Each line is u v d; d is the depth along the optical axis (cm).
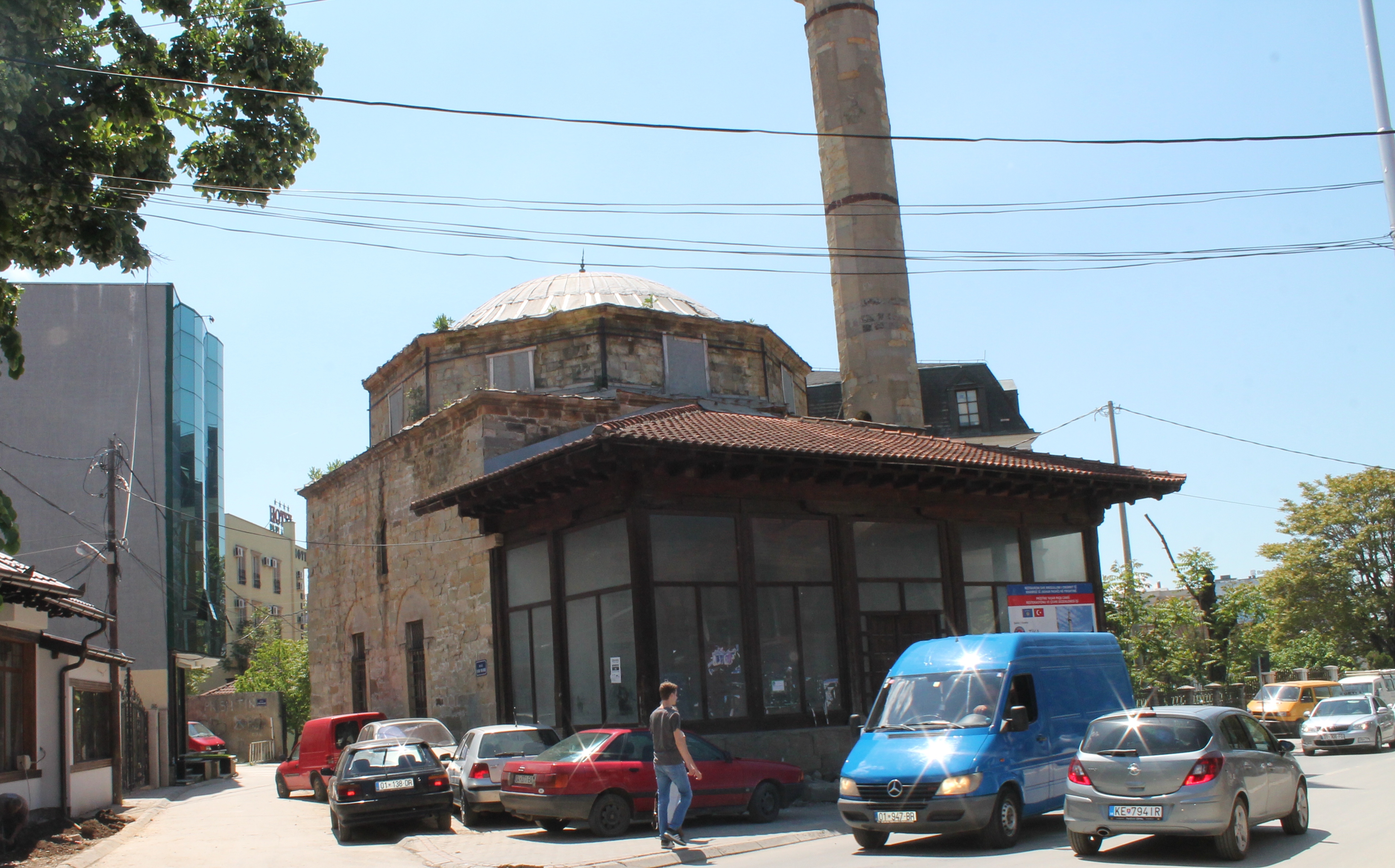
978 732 1245
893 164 2809
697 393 2884
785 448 1814
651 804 1485
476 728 2025
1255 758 1136
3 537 820
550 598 1992
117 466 2798
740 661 1841
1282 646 5369
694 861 1213
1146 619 3228
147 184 1102
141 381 3384
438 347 2867
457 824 1730
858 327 2698
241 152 1127
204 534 3706
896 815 1191
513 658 2103
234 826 1881
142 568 3281
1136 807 1068
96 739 2136
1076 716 1370
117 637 2648
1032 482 2186
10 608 1595
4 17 894
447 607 2386
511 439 2347
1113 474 2275
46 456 3281
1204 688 3259
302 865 1347
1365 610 4766
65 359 3356
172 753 3250
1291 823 1200
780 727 1858
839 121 2795
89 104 998
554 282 3155
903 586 2091
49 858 1482
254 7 1107
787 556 1942
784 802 1578
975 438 4544
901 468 1964
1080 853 1116
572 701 1912
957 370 4688
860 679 1969
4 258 988
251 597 6084
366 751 1675
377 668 2709
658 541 1797
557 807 1436
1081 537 2428
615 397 2631
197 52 1098
